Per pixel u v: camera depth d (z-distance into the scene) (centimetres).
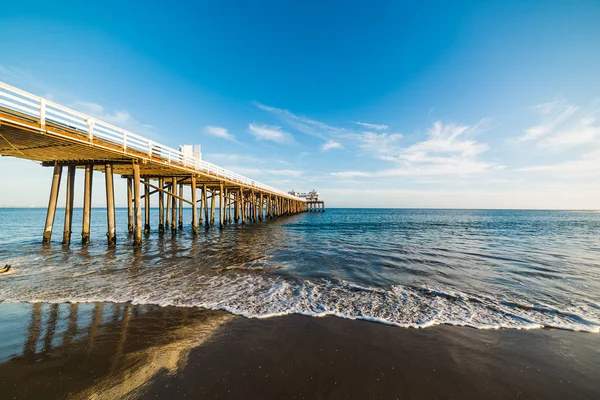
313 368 320
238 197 2847
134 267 865
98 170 1480
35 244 1329
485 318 484
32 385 287
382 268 880
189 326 436
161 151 1384
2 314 482
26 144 940
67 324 441
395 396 274
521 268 892
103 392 277
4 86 707
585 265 946
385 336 408
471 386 293
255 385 288
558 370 326
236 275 773
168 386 286
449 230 2462
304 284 687
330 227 2695
